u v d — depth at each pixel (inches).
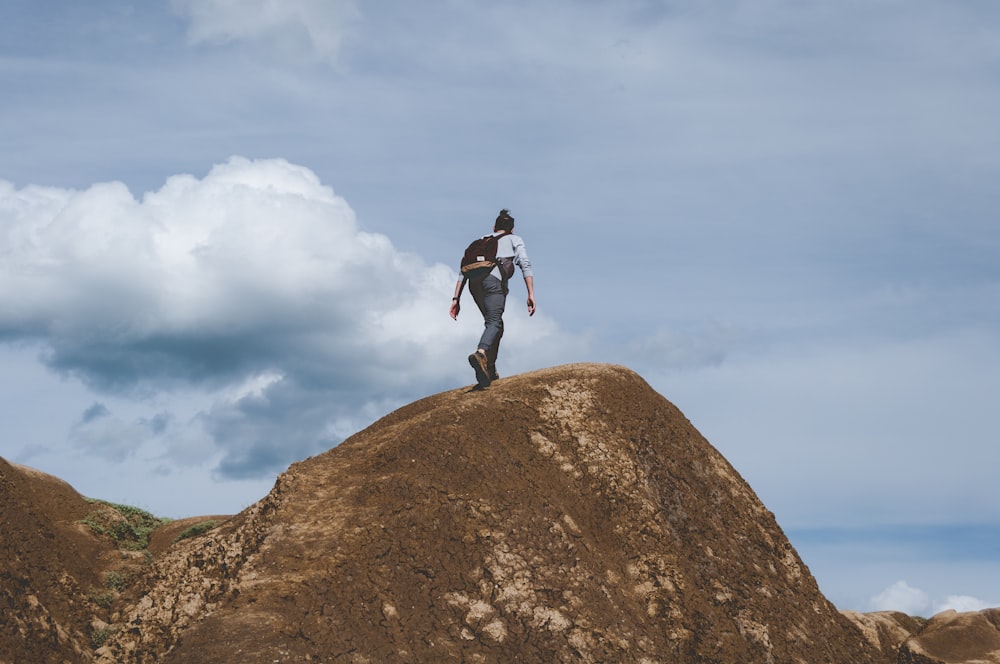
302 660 340.5
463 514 422.0
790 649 453.4
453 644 370.9
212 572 407.5
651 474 503.2
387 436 487.8
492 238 518.0
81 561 467.5
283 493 436.8
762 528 520.4
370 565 389.7
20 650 355.3
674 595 439.5
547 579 405.7
